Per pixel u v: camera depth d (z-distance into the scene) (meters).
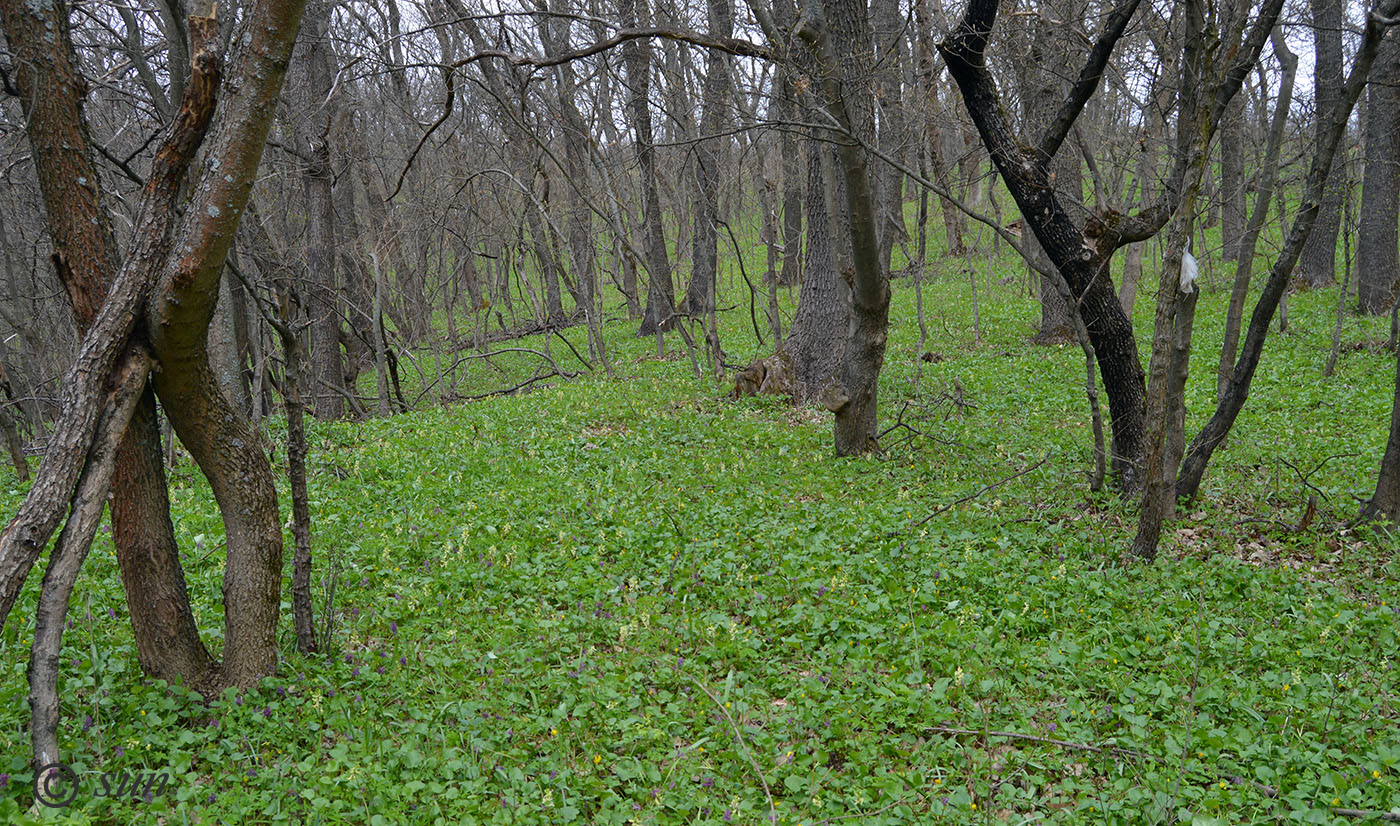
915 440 11.99
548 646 6.01
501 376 22.41
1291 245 8.05
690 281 25.78
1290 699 5.34
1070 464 10.77
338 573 5.86
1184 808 4.38
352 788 4.35
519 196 23.61
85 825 3.88
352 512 9.07
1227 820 4.25
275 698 5.10
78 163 4.48
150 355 4.44
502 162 19.89
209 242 4.27
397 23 17.19
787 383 14.99
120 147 14.20
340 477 10.42
